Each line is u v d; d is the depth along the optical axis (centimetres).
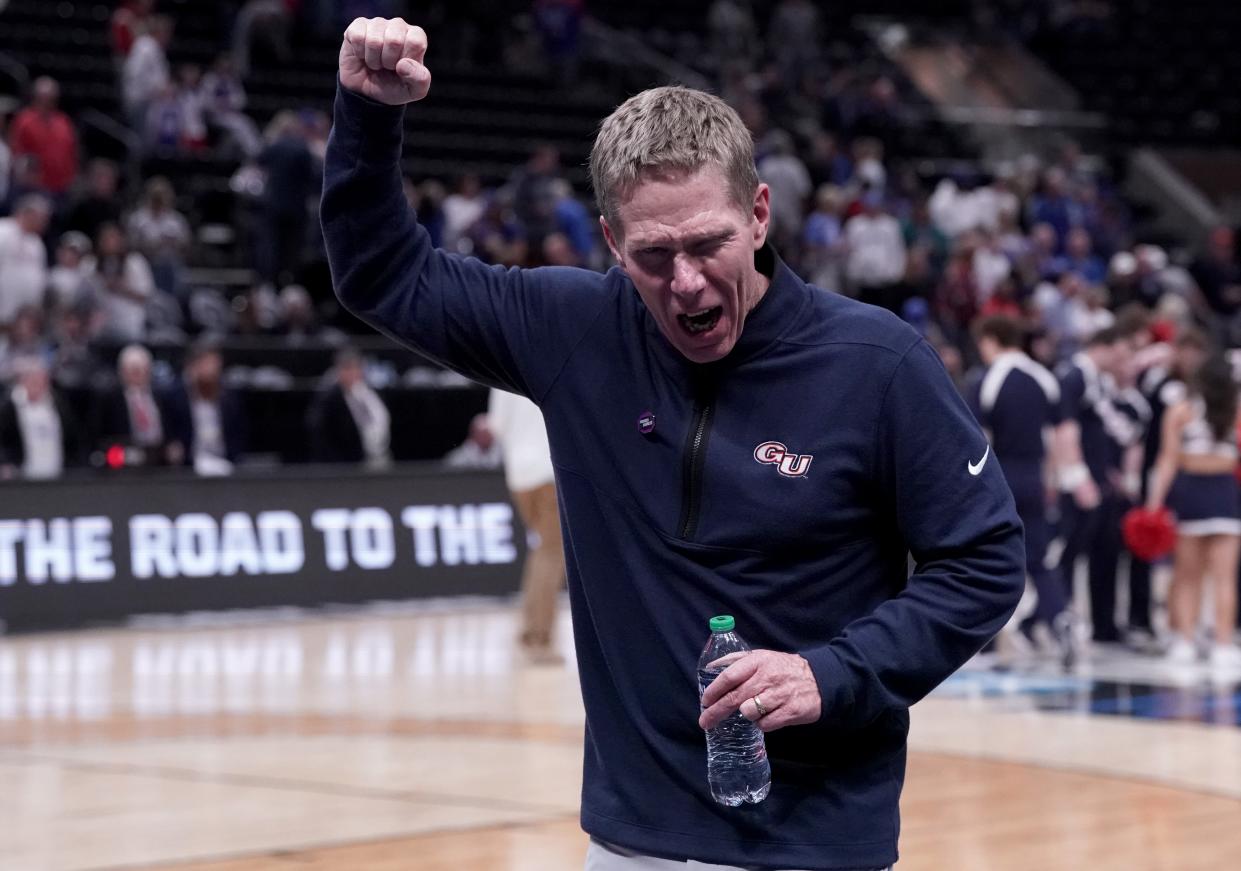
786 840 392
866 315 400
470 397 2353
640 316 411
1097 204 3522
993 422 1527
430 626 1791
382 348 2366
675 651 396
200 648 1617
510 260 2442
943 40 4094
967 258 2847
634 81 3519
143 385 1927
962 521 387
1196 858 851
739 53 3662
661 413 402
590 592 411
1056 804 973
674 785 398
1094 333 1720
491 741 1153
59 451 1877
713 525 395
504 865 830
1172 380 1648
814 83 3641
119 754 1112
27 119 2458
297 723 1224
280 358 2273
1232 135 4047
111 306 2180
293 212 2489
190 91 2798
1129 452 1709
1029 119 3875
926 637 381
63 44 2995
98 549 1798
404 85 403
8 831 901
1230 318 3412
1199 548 1590
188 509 1856
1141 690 1402
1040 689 1408
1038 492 1530
